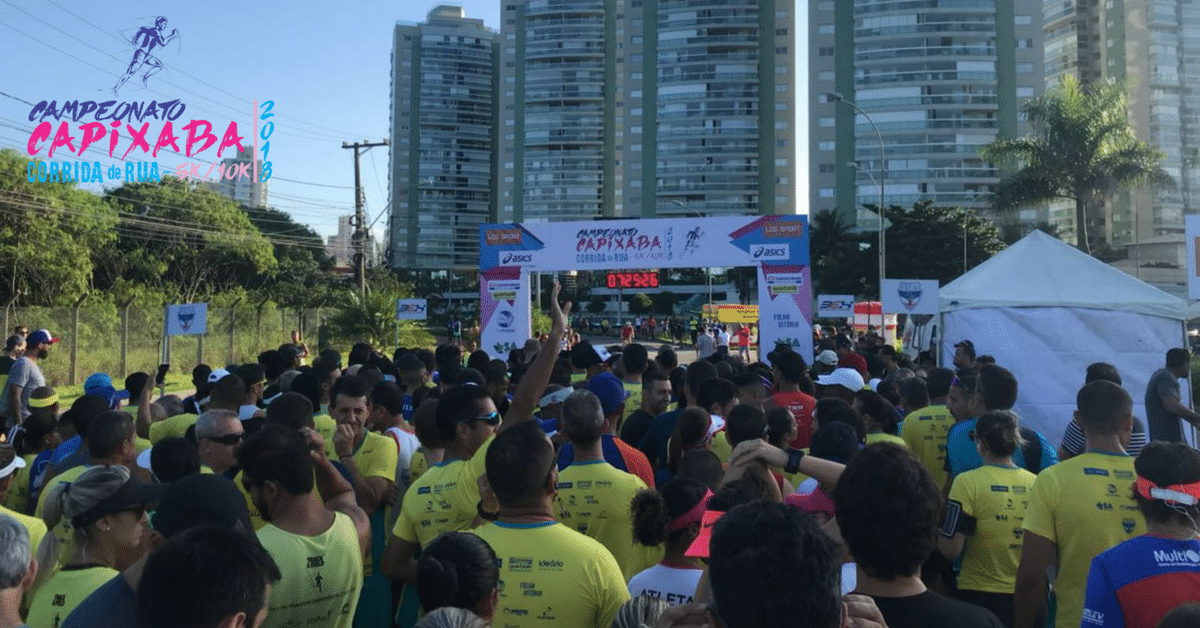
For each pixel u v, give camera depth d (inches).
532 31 4906.5
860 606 82.3
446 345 406.3
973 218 2596.0
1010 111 3580.2
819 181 3641.7
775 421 203.5
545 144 4884.4
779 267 685.3
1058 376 419.2
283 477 120.7
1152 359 413.4
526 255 720.3
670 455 212.7
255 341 1236.5
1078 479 151.0
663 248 700.0
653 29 4303.6
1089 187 1444.4
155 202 2087.8
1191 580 114.5
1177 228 3750.0
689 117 4212.6
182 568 78.2
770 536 71.5
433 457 189.9
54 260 1266.0
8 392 388.8
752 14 4192.9
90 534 117.3
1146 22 3887.8
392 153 5753.0
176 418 255.4
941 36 3577.8
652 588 129.5
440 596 104.2
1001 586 169.2
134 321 1024.9
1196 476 117.1
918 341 922.1
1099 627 119.8
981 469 174.9
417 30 5777.6
